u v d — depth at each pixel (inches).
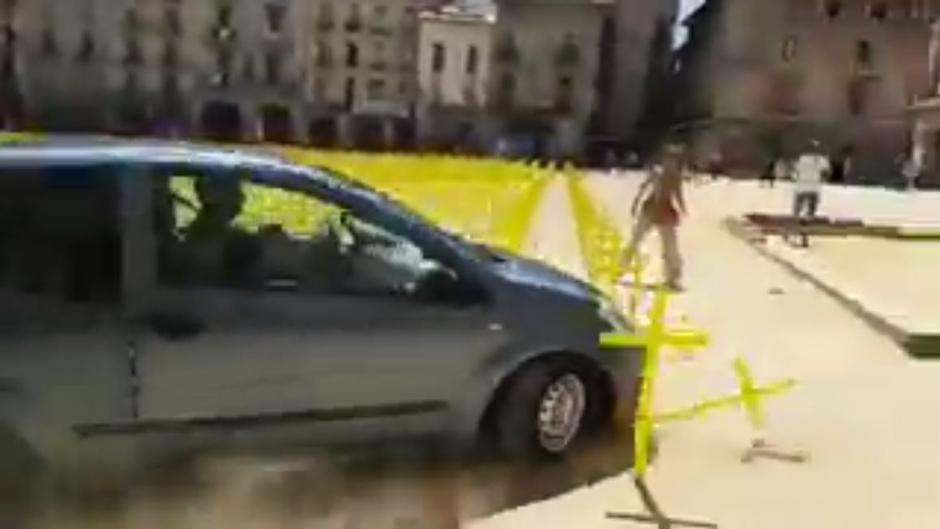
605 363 235.3
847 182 3125.0
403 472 221.3
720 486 228.2
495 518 203.2
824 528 206.4
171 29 3659.0
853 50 3390.7
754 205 1499.8
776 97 3435.0
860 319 474.9
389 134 4025.6
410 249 216.7
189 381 186.5
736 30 3481.8
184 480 192.5
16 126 3550.7
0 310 172.6
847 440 269.1
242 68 3754.9
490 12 4109.3
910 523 211.3
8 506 179.0
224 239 197.0
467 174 1715.1
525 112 4099.4
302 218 212.8
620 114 4298.7
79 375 177.2
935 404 311.9
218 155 200.7
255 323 192.7
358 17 3956.7
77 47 3585.1
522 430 225.3
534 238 761.6
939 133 2539.4
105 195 184.5
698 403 301.7
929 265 717.9
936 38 2851.9
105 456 182.2
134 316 182.1
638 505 213.6
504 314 220.7
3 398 172.2
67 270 178.7
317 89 3929.6
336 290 204.1
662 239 593.6
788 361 370.9
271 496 206.1
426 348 210.2
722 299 533.6
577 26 4074.8
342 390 202.4
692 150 3590.1
